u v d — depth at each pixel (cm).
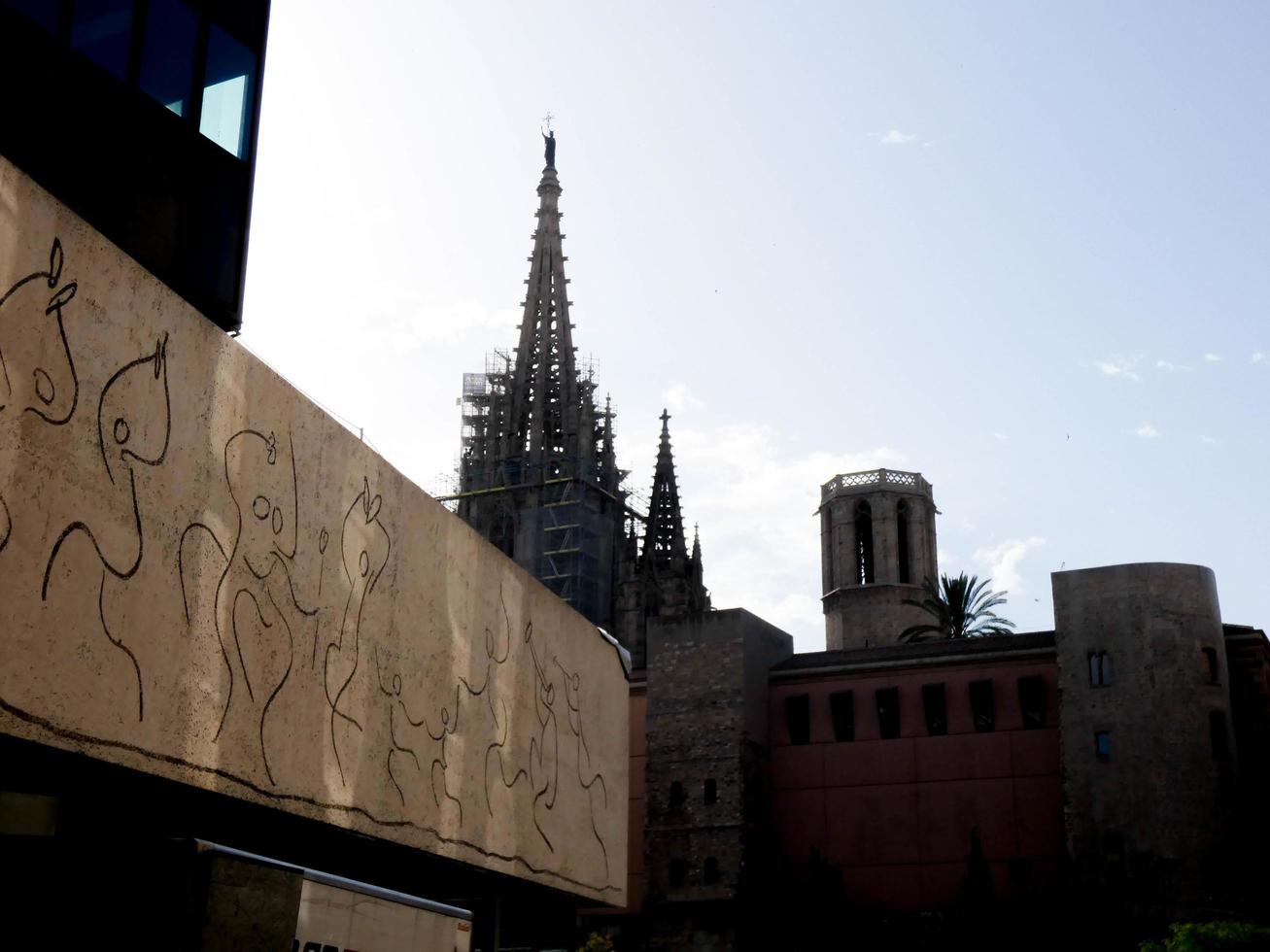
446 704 2261
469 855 2312
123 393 1518
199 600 1639
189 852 1172
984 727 6084
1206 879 5494
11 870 1172
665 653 6581
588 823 2856
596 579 13588
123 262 1521
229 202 1981
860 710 6319
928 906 5878
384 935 1477
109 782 1596
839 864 6103
